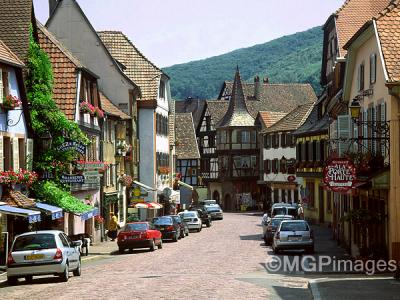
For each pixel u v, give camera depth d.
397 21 26.98
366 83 30.75
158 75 61.44
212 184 104.94
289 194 80.00
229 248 37.88
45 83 34.06
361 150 29.17
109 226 46.38
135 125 57.28
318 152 58.69
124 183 51.47
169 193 63.28
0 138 28.31
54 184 33.78
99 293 18.55
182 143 99.12
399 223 25.38
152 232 38.03
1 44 30.02
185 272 25.12
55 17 54.72
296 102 112.00
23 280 23.67
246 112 101.06
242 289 19.17
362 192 32.53
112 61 54.69
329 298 16.78
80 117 39.78
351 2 43.97
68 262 22.92
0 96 28.16
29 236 22.31
